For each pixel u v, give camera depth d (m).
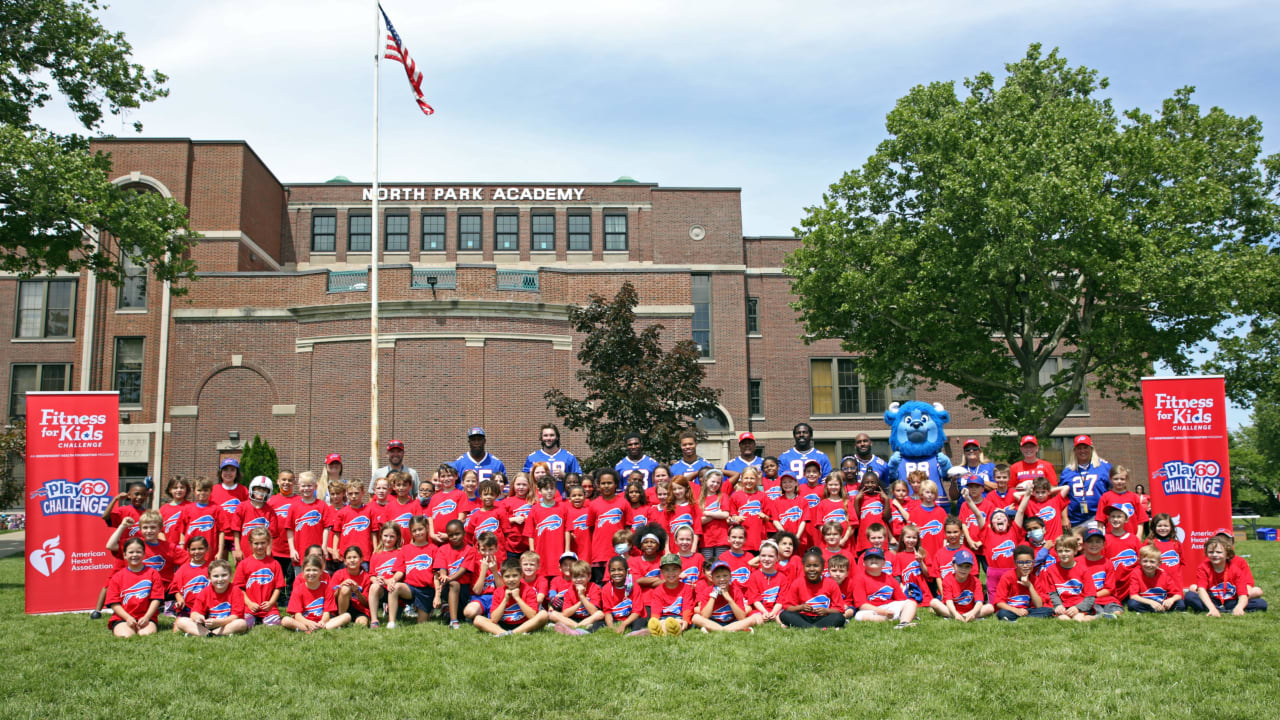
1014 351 26.77
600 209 39.84
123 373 33.91
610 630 10.74
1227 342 26.84
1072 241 23.53
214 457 30.88
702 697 7.58
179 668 8.79
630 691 7.80
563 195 39.84
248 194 35.41
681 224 38.84
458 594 11.54
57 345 34.88
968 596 11.48
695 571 11.03
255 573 11.52
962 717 6.93
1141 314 25.06
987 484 13.65
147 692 7.88
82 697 7.75
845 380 39.31
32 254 22.81
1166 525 11.68
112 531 13.11
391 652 9.45
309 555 11.19
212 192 34.56
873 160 26.67
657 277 31.58
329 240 39.38
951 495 15.34
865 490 13.05
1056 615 11.20
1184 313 24.06
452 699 7.59
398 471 13.19
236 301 31.45
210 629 10.75
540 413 29.42
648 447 18.89
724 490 13.02
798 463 14.69
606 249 39.66
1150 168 24.02
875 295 26.17
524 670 8.58
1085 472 13.92
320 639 10.24
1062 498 13.20
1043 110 25.11
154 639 10.35
